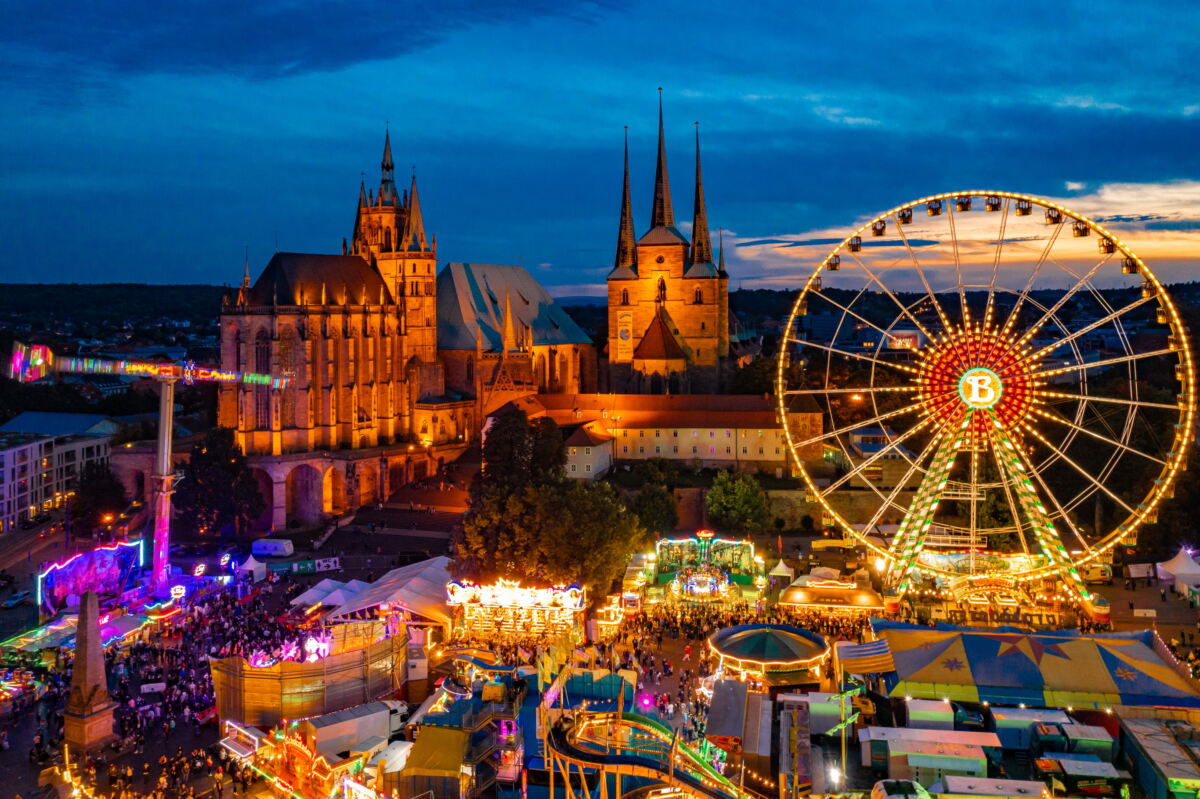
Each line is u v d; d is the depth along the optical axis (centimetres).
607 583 14612
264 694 10394
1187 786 7738
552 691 8231
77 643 9988
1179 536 16650
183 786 9212
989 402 12044
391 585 13550
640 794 7075
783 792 7425
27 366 12938
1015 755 8769
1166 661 9875
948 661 9781
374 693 10906
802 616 13075
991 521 16875
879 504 18362
